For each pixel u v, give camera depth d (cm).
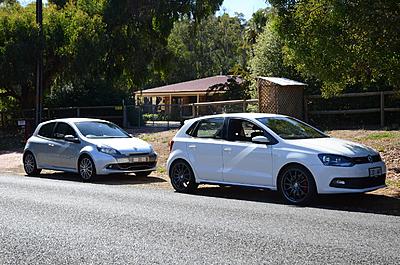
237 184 1114
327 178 981
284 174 1038
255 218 877
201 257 638
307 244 694
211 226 812
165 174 1582
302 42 1182
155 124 2989
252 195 1170
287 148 1039
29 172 1659
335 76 1191
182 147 1220
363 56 1138
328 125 2061
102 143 1455
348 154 986
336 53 1134
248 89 2839
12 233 777
